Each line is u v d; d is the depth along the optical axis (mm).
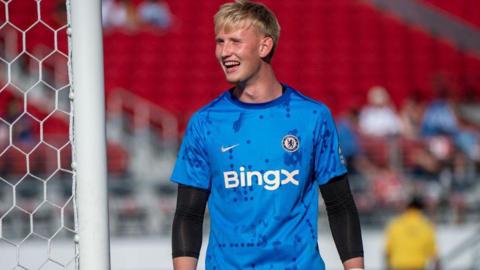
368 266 36719
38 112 44125
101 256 10859
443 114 42938
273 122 10422
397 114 47812
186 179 10688
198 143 10609
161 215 38000
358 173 39406
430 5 57844
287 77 51125
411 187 39031
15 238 35781
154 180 39281
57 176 38156
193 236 10648
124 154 41375
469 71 51938
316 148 10523
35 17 51188
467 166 40156
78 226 10914
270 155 10328
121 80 49469
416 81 50906
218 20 10555
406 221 33469
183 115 46250
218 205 10500
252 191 10289
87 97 10828
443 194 39250
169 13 55719
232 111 10547
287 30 54938
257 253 10203
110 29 54000
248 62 10406
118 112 43281
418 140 41156
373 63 52375
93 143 10836
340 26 55531
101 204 10875
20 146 38625
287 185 10297
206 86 49531
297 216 10344
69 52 11031
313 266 10289
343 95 49688
